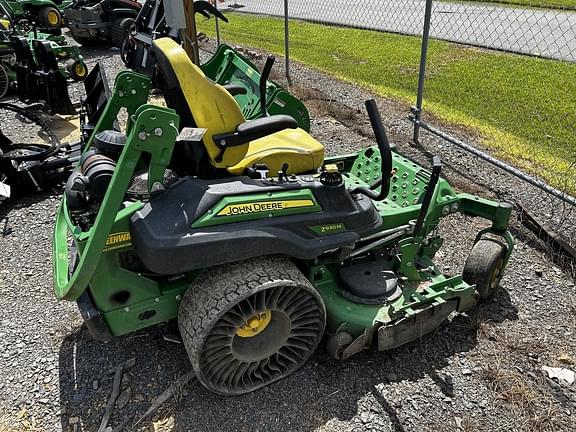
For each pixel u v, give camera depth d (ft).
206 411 9.57
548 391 9.96
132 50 17.37
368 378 10.27
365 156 14.15
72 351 11.05
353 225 9.98
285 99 18.35
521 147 21.17
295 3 60.80
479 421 9.37
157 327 11.53
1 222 16.24
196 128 8.84
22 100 25.80
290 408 9.64
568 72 31.83
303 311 9.70
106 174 9.91
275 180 9.57
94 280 8.79
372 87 29.37
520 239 15.01
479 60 34.94
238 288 8.63
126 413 9.58
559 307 12.27
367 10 54.03
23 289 13.14
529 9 46.57
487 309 12.18
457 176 18.81
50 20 43.68
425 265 11.91
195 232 8.44
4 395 10.03
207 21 51.75
